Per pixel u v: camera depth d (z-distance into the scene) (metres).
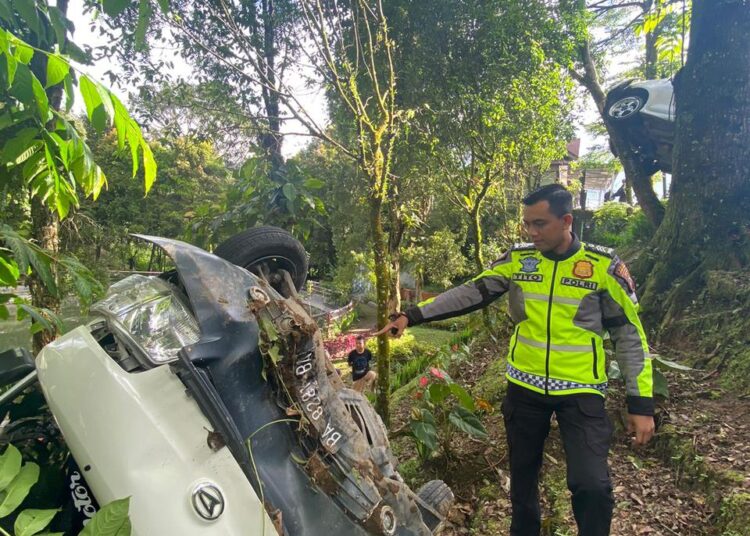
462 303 2.59
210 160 16.00
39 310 2.43
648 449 3.49
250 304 1.74
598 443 2.22
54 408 1.59
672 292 4.99
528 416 2.44
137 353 1.71
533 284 2.39
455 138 5.89
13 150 1.81
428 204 10.06
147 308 1.87
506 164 7.11
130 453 1.43
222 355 1.66
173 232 14.92
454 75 5.51
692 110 5.18
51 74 1.49
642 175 7.16
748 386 3.72
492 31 5.30
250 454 1.56
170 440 1.48
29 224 4.02
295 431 1.72
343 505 1.67
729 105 4.97
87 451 1.46
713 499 2.83
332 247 20.80
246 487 1.49
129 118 1.60
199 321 1.71
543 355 2.34
